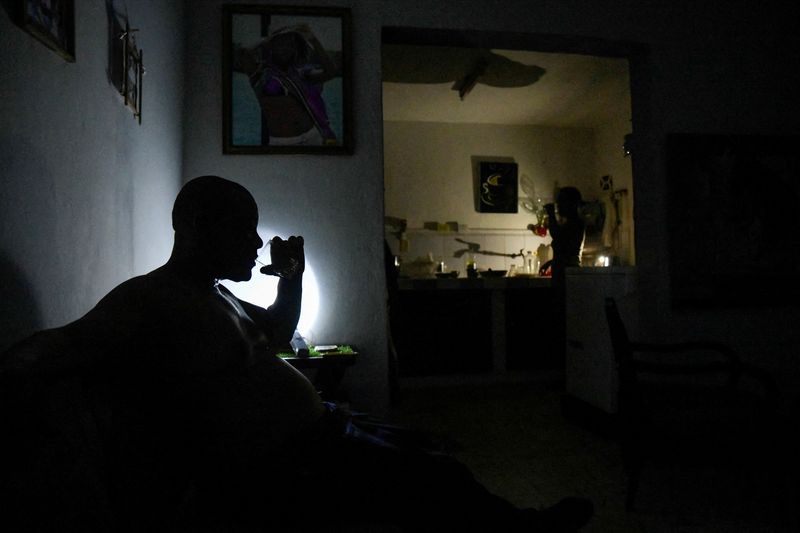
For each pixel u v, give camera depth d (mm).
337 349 2484
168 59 2367
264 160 2807
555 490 2400
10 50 975
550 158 5797
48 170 1134
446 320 4793
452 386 4770
